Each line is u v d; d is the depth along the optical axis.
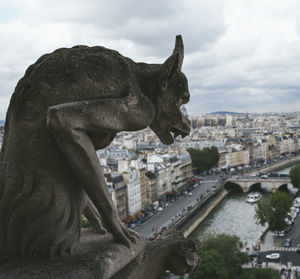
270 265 76.62
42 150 5.69
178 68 6.70
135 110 5.97
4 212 5.85
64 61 5.83
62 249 5.93
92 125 5.52
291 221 106.62
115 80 5.97
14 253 5.91
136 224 105.94
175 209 124.12
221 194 151.38
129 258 6.34
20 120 5.72
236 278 64.44
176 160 168.62
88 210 7.04
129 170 122.12
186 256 7.02
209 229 106.44
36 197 5.68
